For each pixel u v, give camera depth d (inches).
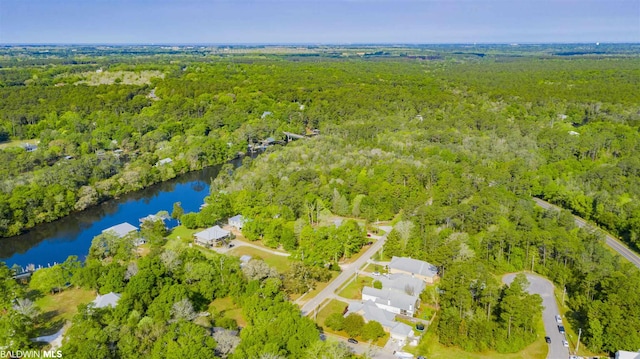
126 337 3280.0
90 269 4424.2
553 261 4869.6
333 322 3875.5
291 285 4446.4
